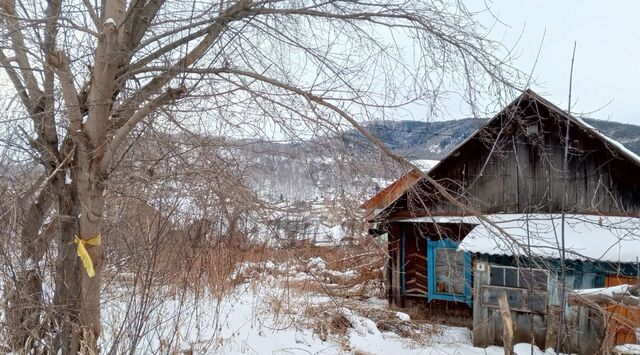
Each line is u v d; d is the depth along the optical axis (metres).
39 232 4.08
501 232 3.96
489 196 10.35
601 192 9.62
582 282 8.50
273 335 7.02
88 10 4.10
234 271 8.37
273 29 3.85
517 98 4.18
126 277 4.59
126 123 3.93
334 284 12.48
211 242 5.61
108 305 4.87
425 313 11.54
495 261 9.45
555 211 9.73
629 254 8.40
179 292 5.17
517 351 8.72
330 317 8.59
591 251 8.43
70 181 4.19
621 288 3.99
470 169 10.52
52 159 4.05
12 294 3.70
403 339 9.25
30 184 4.04
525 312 9.20
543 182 9.98
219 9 4.01
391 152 3.93
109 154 3.91
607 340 3.96
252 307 7.85
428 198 5.03
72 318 3.86
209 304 6.71
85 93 4.17
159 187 4.17
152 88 4.09
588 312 8.20
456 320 11.37
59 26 3.57
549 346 8.70
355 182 4.10
